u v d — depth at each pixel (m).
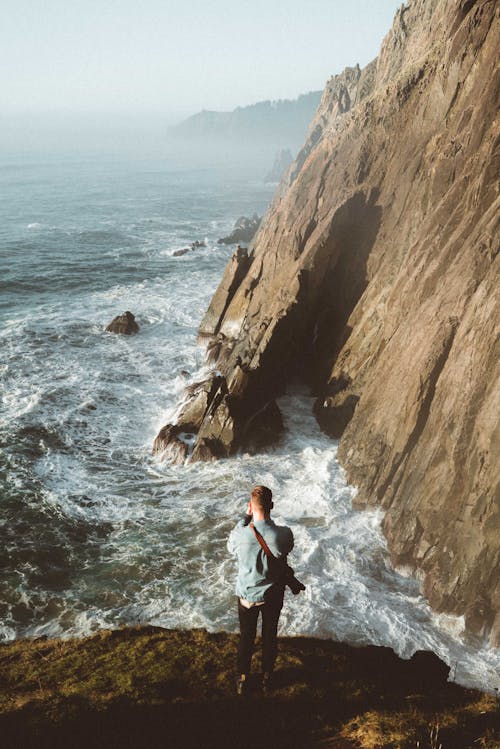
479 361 15.02
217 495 20.06
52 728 5.93
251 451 22.73
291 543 5.93
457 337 16.50
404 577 15.46
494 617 12.80
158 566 16.27
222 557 16.64
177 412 25.64
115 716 6.16
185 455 22.50
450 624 13.46
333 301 29.75
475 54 27.06
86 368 31.52
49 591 15.34
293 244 33.12
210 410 23.81
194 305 44.03
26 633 13.86
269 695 6.59
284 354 27.17
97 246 67.69
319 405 25.66
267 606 6.11
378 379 20.64
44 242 69.81
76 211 102.12
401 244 26.11
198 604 14.64
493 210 18.52
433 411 16.64
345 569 15.65
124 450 23.47
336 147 36.59
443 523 14.84
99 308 42.91
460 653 12.61
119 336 36.81
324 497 19.16
